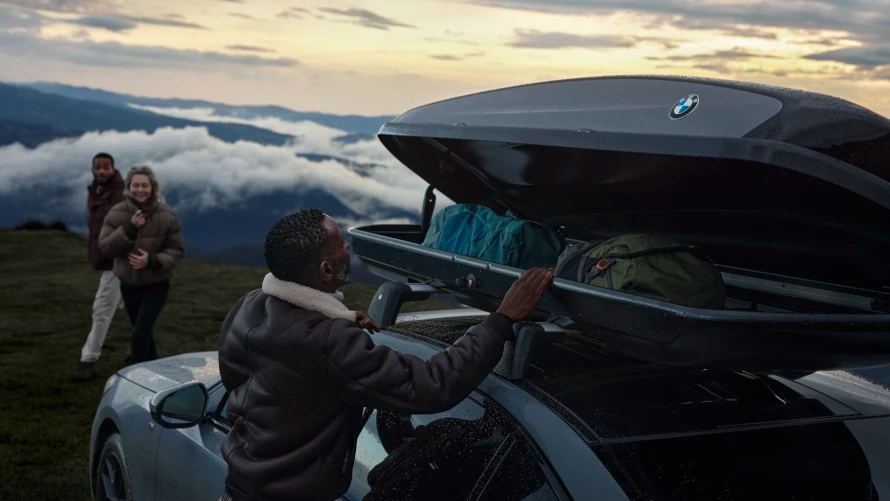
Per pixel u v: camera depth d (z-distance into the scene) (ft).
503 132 8.13
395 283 8.80
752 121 6.17
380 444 7.61
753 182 6.50
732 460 6.17
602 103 7.46
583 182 8.37
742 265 8.31
